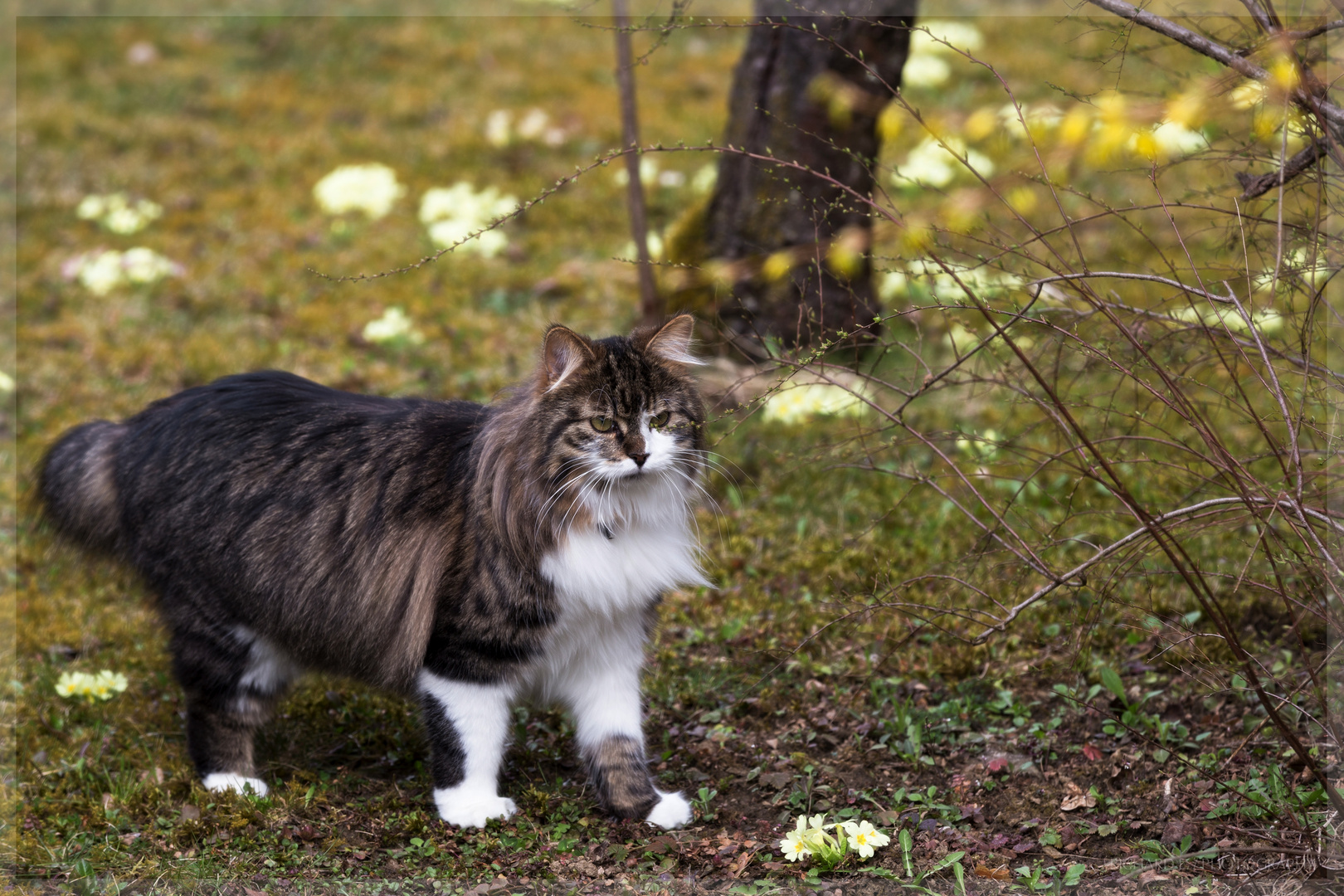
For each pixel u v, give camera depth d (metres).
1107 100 3.29
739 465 6.31
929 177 8.48
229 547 4.03
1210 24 4.49
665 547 3.93
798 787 4.09
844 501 6.15
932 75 11.32
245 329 8.42
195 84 13.11
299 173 11.09
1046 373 4.68
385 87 12.97
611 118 11.88
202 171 11.15
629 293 8.68
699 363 3.98
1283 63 2.92
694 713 4.70
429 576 3.82
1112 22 4.44
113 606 5.69
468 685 3.84
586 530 3.74
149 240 9.84
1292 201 3.87
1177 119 2.92
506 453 3.73
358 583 3.91
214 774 4.20
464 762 3.90
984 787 4.03
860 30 6.56
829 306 6.70
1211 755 3.97
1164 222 8.10
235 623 4.10
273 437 4.13
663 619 5.38
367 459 4.01
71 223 10.22
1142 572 3.79
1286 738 3.44
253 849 3.77
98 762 4.43
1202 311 4.45
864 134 6.85
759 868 3.62
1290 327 4.57
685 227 7.64
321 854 3.71
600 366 3.73
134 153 11.48
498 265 9.34
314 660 4.11
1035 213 8.27
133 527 4.26
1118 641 4.77
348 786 4.22
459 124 11.95
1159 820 3.74
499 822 3.88
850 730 4.47
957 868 3.43
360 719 4.71
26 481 6.48
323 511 3.98
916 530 5.88
